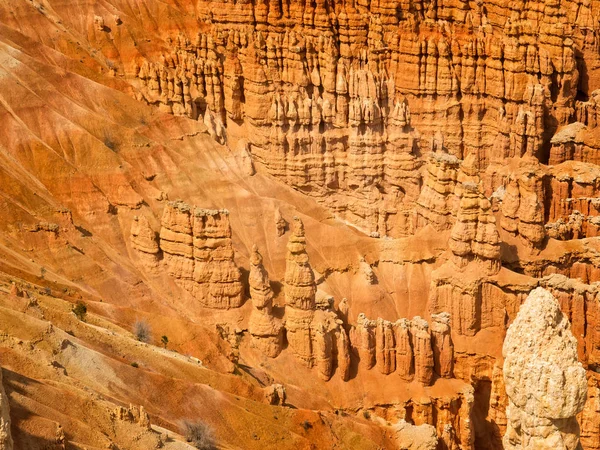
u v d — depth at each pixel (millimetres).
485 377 81312
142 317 73125
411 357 77938
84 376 55844
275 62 102375
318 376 77875
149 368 62656
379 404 77062
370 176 102188
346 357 77562
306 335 77750
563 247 86625
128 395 57562
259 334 78375
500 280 81688
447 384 78938
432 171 89688
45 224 80125
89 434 47875
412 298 86438
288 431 63812
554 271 86000
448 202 88750
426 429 74125
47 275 76875
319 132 102000
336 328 77938
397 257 88000
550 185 101750
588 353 81562
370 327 78375
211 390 62656
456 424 78500
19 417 45219
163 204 88812
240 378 67312
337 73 102375
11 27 100125
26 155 87250
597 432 74812
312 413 66375
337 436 67062
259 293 78625
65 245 79938
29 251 78812
